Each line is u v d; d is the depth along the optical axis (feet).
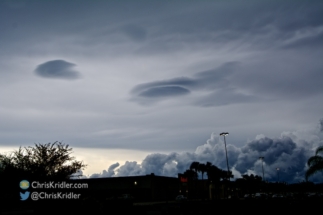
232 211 107.34
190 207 135.74
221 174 341.62
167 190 265.75
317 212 92.17
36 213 86.79
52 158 95.81
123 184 247.91
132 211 92.38
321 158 118.83
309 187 397.19
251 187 482.69
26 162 94.84
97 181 253.44
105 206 89.40
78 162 101.30
